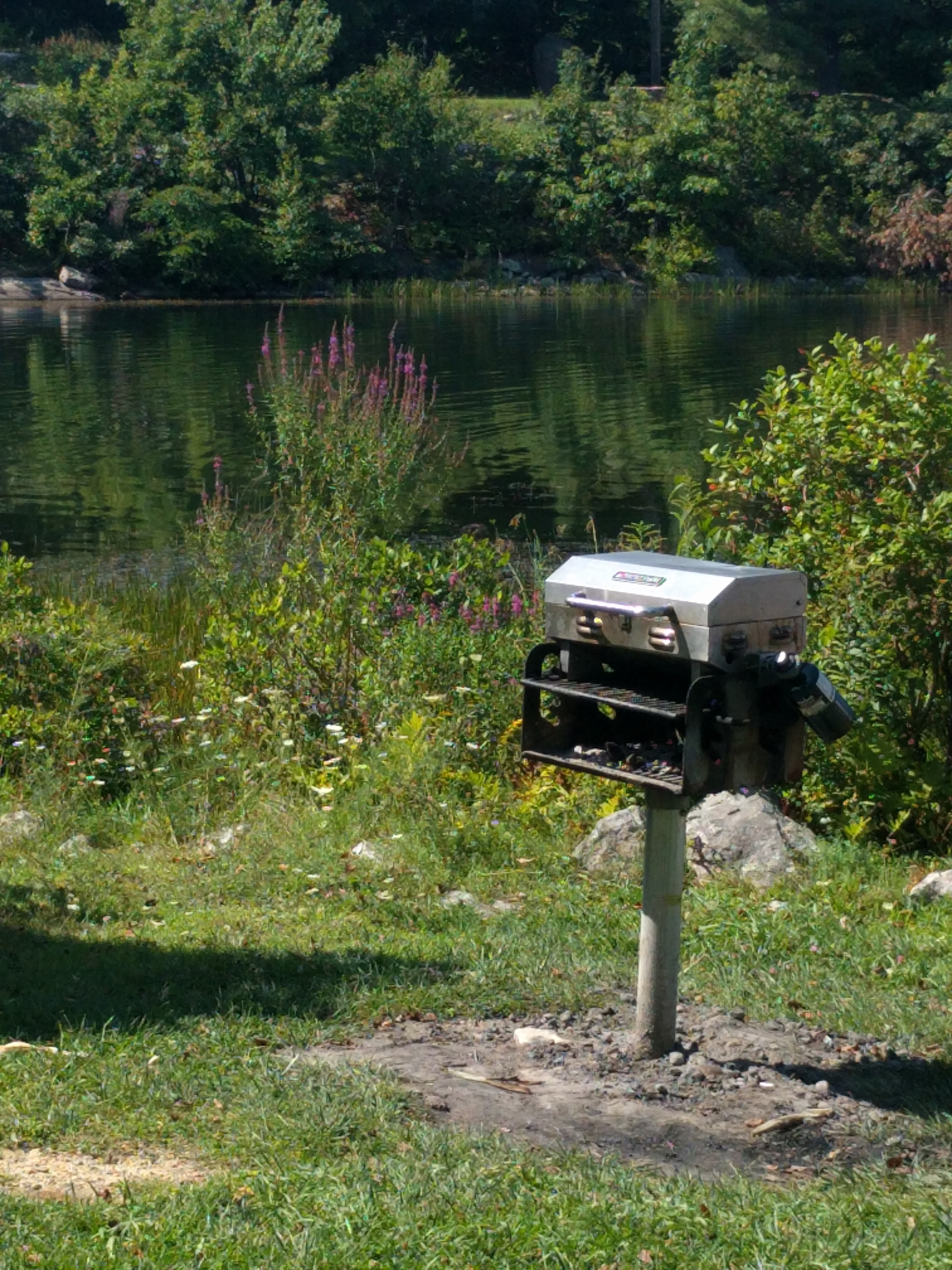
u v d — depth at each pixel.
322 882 8.26
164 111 74.44
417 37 101.56
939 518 9.85
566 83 85.75
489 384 37.09
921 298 74.75
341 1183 4.42
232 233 72.00
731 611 4.99
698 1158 4.96
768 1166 4.92
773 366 40.84
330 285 74.50
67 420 31.44
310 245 73.75
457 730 10.78
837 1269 4.10
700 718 5.02
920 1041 6.08
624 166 82.31
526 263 80.00
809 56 95.31
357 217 78.69
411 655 11.18
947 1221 4.43
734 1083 5.55
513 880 8.49
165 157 73.19
